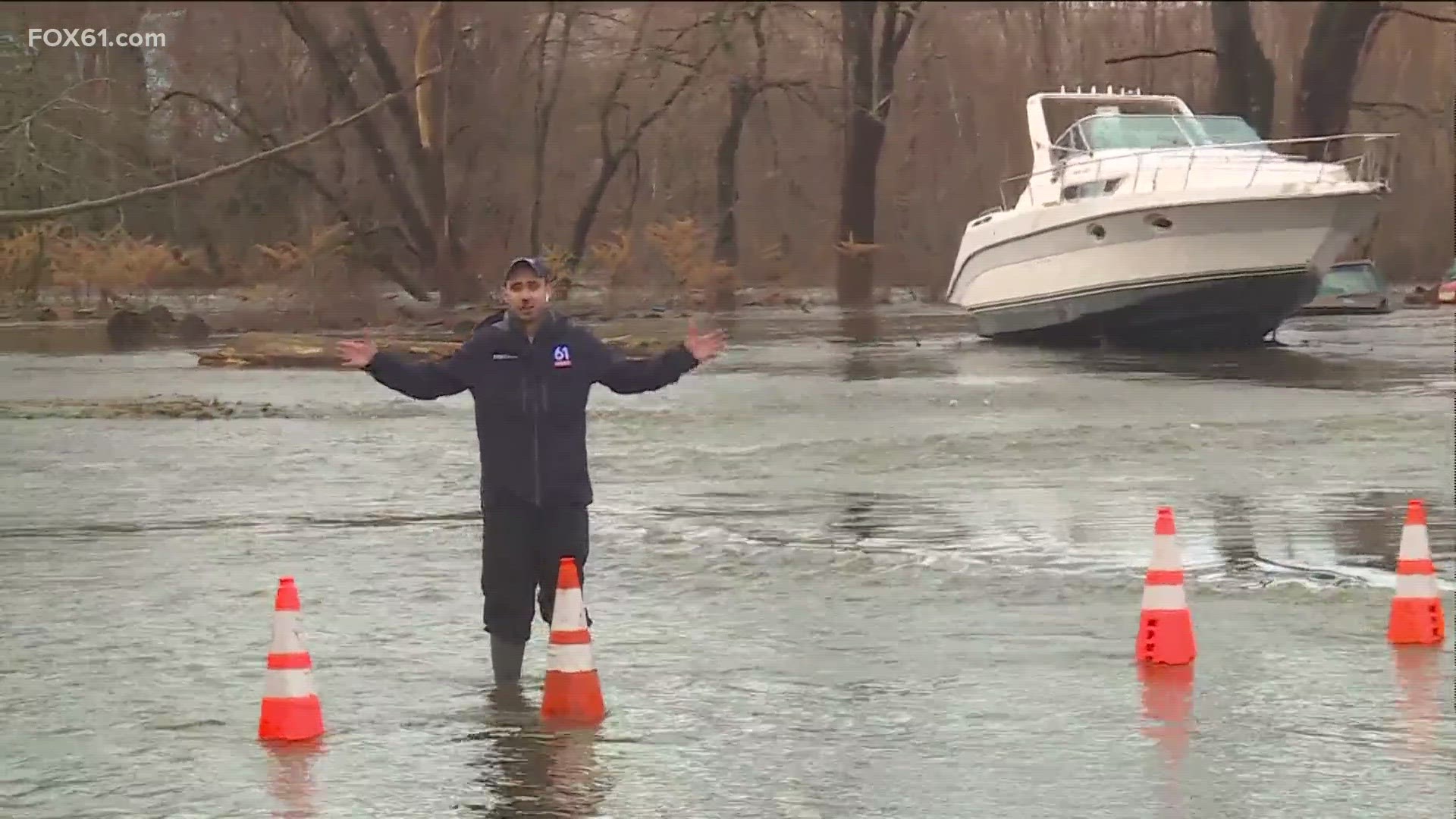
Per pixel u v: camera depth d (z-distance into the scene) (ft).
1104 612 80.02
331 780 55.31
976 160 531.91
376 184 421.18
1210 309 264.11
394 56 415.44
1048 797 53.31
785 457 139.95
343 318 348.79
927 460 137.28
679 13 437.17
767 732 60.64
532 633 76.54
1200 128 279.49
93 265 308.60
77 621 79.36
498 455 66.13
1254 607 81.00
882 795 53.62
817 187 539.29
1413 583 73.67
